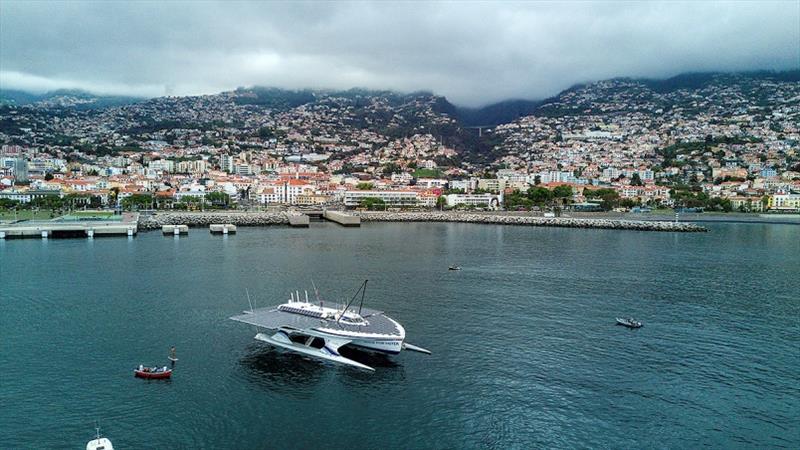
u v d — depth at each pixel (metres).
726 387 88.38
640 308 132.25
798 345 107.00
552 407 81.50
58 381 88.69
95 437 72.81
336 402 83.12
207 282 156.50
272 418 78.38
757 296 145.00
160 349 103.00
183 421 77.12
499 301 138.00
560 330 114.81
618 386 88.38
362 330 104.12
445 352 102.25
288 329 106.81
